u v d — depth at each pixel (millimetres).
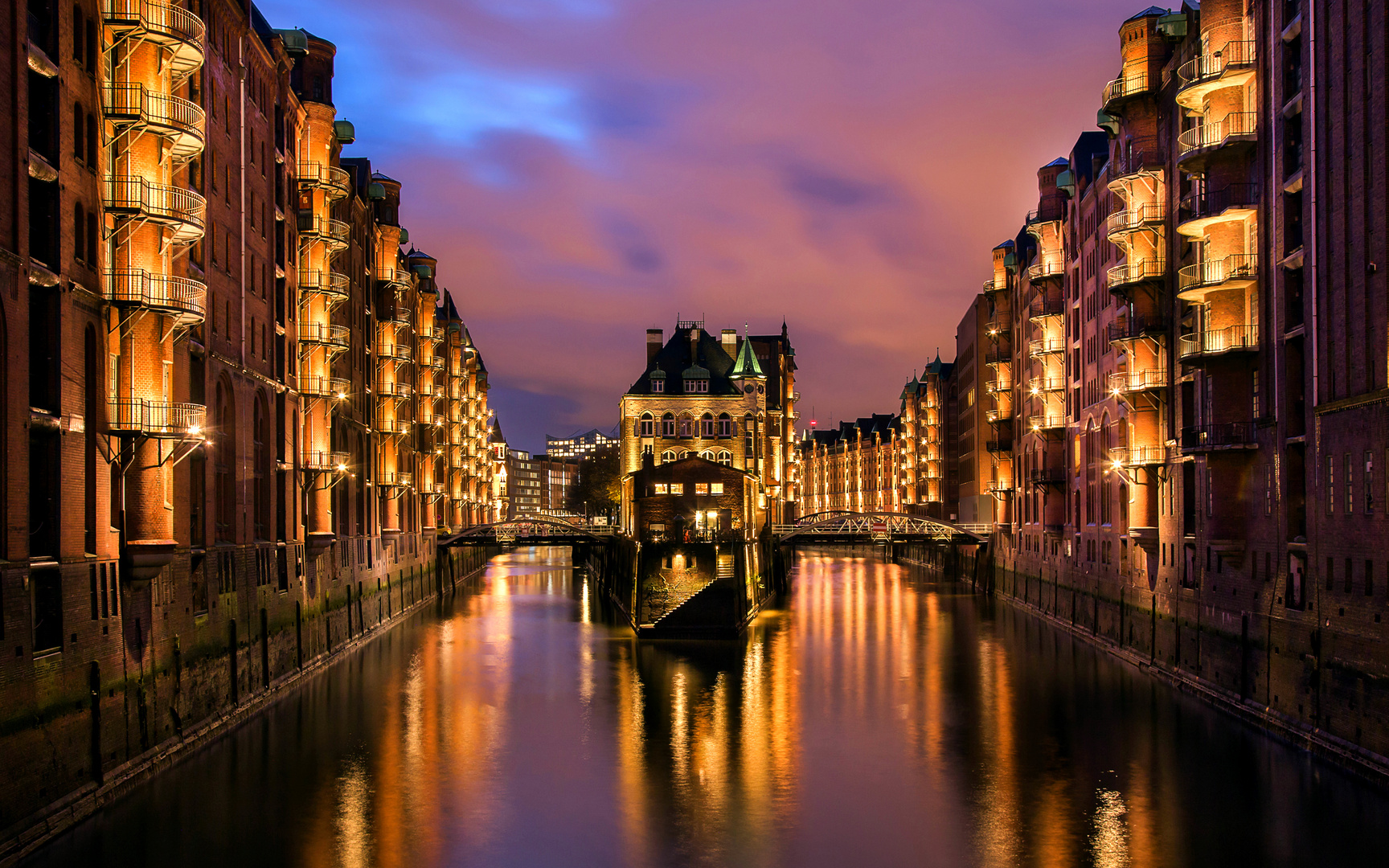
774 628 71375
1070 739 39031
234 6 42938
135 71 32906
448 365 109938
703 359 102312
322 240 55469
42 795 26656
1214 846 28047
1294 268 37844
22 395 26516
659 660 57375
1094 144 73312
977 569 103812
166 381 33906
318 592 54812
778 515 129750
